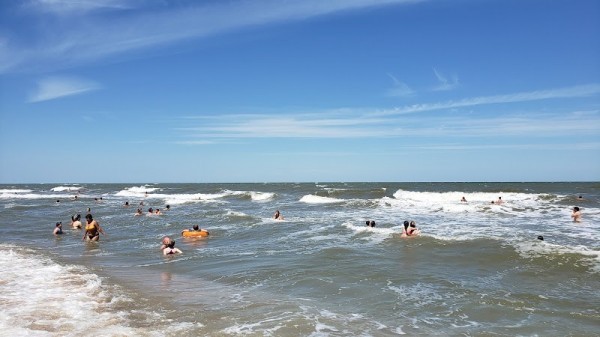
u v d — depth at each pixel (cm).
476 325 795
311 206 3794
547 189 6456
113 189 9569
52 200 5325
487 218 2634
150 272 1315
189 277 1239
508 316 844
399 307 909
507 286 1066
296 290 1066
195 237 2053
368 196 5081
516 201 3934
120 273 1301
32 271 1293
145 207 4003
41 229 2466
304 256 1481
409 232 1834
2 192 7856
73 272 1282
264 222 2527
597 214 2831
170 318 844
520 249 1457
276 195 5366
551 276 1152
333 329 777
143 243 1920
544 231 2002
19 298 986
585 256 1337
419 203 3809
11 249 1759
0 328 775
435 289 1047
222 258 1515
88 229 2012
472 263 1323
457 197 4525
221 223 2577
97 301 969
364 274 1204
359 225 2295
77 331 761
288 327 789
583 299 949
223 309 907
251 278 1202
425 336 741
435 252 1492
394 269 1259
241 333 757
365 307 912
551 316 840
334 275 1200
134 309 906
